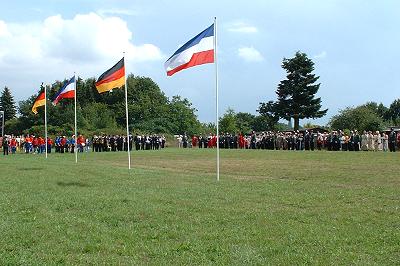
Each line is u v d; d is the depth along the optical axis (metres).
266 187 17.86
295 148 56.69
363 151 47.97
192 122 106.62
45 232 10.34
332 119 93.50
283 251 8.70
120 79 27.81
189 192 16.52
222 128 102.31
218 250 8.81
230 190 17.00
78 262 8.14
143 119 104.69
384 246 8.96
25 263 8.05
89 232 10.35
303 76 101.25
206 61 21.59
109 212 12.62
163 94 114.38
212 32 21.56
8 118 124.69
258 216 11.98
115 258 8.38
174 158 39.97
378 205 13.47
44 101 42.47
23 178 21.98
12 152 55.38
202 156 42.56
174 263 8.05
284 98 101.88
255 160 35.19
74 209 13.27
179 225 10.98
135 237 9.88
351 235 9.82
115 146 61.22
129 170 26.56
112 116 103.38
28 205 13.88
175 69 21.97
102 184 19.33
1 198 15.28
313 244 9.17
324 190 16.83
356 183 19.11
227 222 11.32
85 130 89.75
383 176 21.64
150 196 15.51
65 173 24.53
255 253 8.59
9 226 10.88
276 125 110.81
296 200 14.47
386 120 126.94
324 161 32.53
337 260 8.09
